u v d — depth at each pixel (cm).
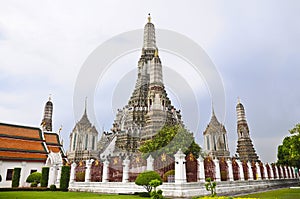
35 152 3638
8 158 3281
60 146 4175
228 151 3900
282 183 3538
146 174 1720
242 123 6256
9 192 2258
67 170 2573
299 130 2302
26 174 3397
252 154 5822
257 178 2997
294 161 3728
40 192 2272
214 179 2161
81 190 2436
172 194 1750
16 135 3722
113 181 2312
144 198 1609
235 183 2375
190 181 1912
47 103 6894
